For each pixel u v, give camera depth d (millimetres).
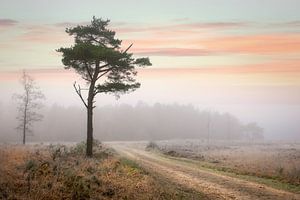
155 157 38250
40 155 23516
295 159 36438
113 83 28469
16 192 12516
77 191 13039
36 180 13922
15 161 18625
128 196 14211
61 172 15422
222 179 21516
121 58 27953
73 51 26453
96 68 28312
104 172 18719
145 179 18078
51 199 12203
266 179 21781
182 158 38750
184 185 19047
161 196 15164
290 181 20766
